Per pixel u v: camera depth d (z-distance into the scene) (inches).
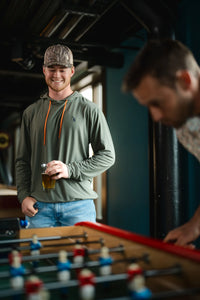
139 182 184.4
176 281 43.7
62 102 101.0
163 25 134.0
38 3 160.7
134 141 189.9
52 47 99.8
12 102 349.7
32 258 51.3
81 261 53.1
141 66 48.3
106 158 98.7
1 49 223.5
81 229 68.2
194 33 150.9
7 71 227.6
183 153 154.0
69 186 95.6
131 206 191.5
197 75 50.8
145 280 48.1
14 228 73.6
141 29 186.4
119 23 187.6
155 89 48.2
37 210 97.3
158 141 135.9
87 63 220.2
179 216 135.3
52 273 53.6
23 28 188.2
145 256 49.1
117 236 56.6
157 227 136.7
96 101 245.3
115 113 210.8
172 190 134.0
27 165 106.6
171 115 50.8
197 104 51.7
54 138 99.5
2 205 168.2
